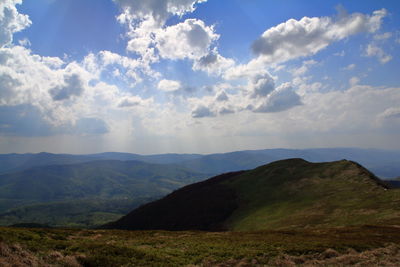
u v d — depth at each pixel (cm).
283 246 2962
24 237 2342
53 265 1727
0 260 1595
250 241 3347
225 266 2259
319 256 2648
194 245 3055
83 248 2236
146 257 2244
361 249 2964
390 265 2408
